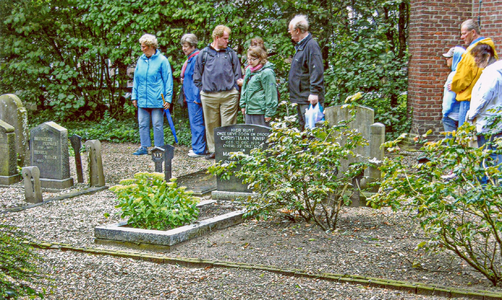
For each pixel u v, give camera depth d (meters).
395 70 12.63
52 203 8.05
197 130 11.51
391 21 13.73
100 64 15.59
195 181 9.12
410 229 6.21
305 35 8.80
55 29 15.29
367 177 7.58
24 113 10.23
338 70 12.82
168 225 6.26
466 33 8.30
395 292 4.51
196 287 4.71
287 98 12.96
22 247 3.90
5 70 15.39
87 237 6.25
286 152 6.21
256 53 9.52
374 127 7.45
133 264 5.34
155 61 11.65
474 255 5.09
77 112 15.87
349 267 5.04
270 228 6.39
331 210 7.11
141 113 11.97
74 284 4.80
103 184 9.18
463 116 8.49
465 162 4.44
